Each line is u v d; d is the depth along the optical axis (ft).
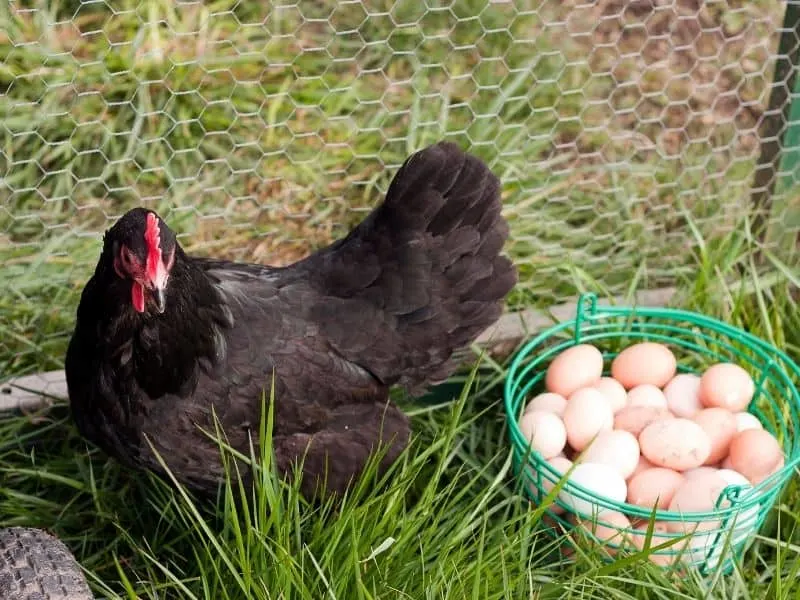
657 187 6.27
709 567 5.10
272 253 6.08
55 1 6.21
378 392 5.14
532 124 6.40
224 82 6.31
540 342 5.81
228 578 4.87
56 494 5.36
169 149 6.17
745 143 6.50
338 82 6.45
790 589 4.91
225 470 4.89
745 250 6.18
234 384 4.91
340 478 5.07
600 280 6.10
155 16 6.31
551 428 5.21
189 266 4.76
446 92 6.35
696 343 5.78
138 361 4.76
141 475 5.32
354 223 6.16
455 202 5.11
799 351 5.74
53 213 5.98
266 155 6.15
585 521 5.08
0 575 4.54
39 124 6.08
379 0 6.61
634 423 5.28
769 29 6.68
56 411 5.56
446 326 5.16
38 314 5.69
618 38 6.42
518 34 6.59
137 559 5.13
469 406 5.58
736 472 5.15
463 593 4.72
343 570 4.73
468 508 4.99
